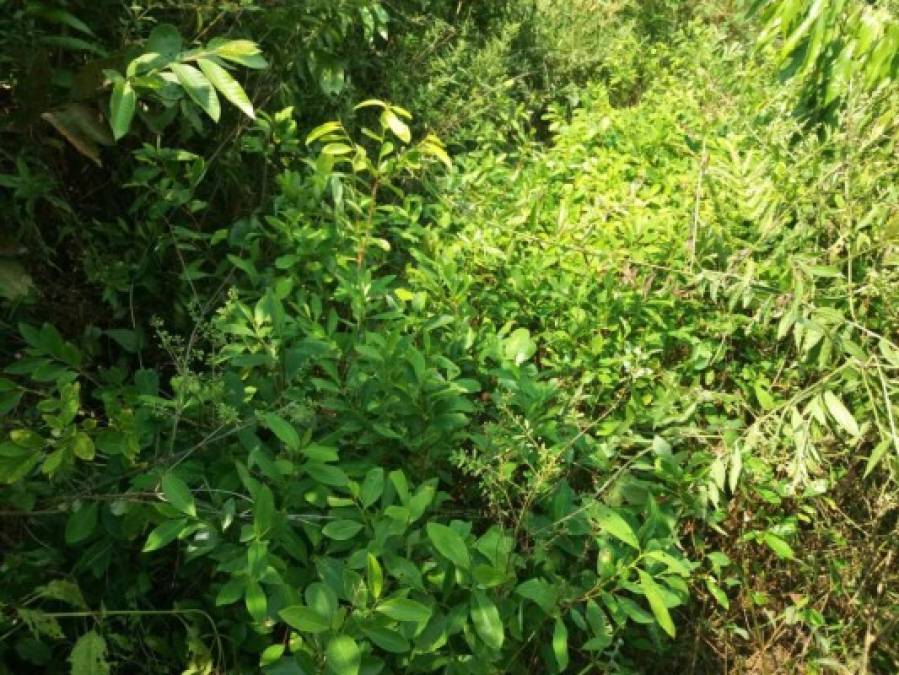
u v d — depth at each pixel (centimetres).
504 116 426
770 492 224
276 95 288
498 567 156
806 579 248
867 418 238
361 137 360
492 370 213
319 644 140
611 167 369
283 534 163
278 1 266
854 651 243
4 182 198
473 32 482
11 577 165
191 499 150
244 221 242
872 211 249
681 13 675
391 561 155
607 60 539
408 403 193
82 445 143
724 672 239
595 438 241
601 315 258
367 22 300
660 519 189
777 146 318
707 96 470
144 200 227
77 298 231
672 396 232
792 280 250
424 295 235
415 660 156
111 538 174
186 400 185
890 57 236
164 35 179
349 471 182
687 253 277
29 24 201
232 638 166
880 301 256
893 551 241
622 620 168
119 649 176
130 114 167
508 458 188
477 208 314
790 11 244
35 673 179
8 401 163
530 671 198
